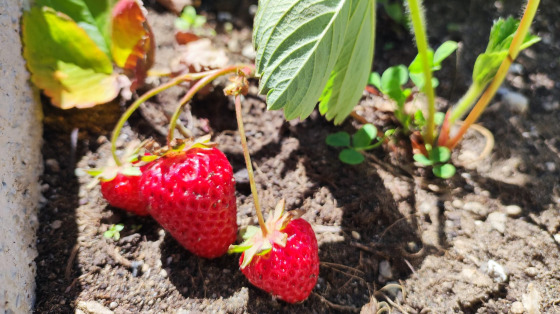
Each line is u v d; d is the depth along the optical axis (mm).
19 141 134
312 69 112
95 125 156
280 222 114
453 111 153
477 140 166
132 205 136
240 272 133
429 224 149
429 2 203
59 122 154
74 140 151
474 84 146
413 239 146
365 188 153
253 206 147
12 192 125
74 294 127
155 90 127
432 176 159
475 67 142
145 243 136
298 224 120
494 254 143
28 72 145
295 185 153
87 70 150
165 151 118
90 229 137
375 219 148
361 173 157
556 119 171
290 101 113
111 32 149
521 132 167
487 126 169
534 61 186
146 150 128
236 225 130
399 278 139
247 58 181
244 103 169
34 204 137
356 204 149
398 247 143
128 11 146
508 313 134
